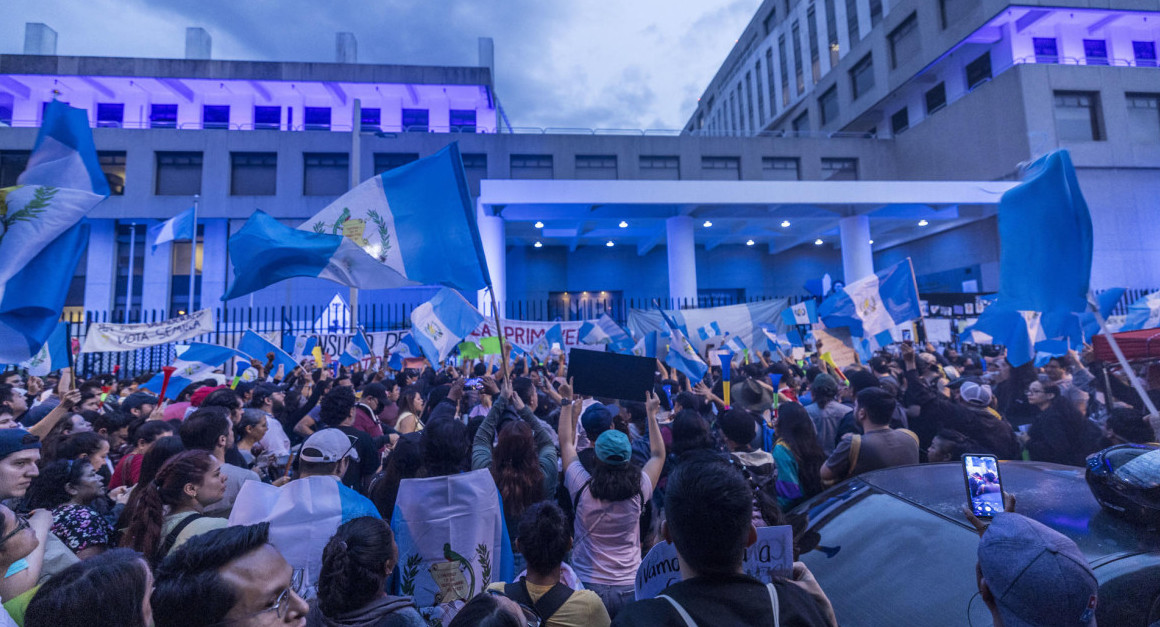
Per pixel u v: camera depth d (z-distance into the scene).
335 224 4.57
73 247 3.54
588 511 3.11
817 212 26.70
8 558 1.99
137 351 21.25
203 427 3.47
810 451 3.77
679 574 2.18
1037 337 6.82
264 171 30.31
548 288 35.03
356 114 17.53
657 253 35.69
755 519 2.73
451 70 34.38
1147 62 29.56
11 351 3.41
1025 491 2.74
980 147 29.02
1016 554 1.36
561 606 2.33
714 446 3.95
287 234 4.52
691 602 1.48
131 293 29.55
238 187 30.05
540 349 12.98
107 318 28.69
